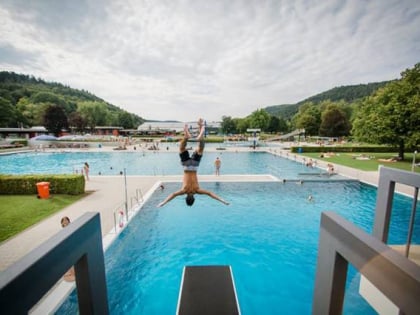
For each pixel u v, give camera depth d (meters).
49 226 10.29
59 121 69.88
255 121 88.25
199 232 11.41
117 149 42.41
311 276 8.50
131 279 8.19
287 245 10.38
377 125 27.77
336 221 2.72
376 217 5.14
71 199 14.27
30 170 26.17
